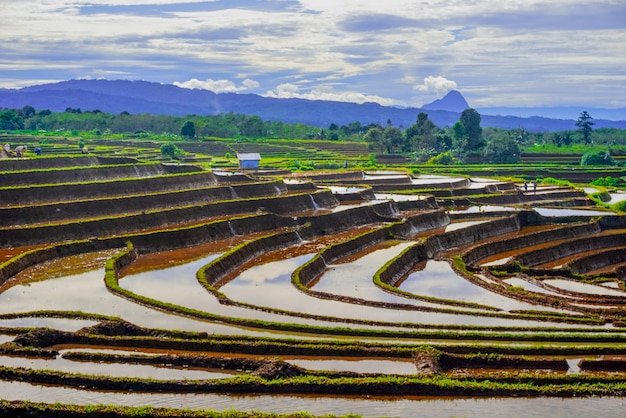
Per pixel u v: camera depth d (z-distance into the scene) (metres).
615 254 113.94
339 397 47.78
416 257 101.50
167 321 61.75
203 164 174.12
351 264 94.00
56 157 131.25
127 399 46.38
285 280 81.56
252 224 109.62
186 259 89.00
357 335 60.09
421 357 53.78
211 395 47.38
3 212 96.75
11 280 74.81
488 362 54.69
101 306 65.62
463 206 147.75
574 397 49.16
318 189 145.12
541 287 87.69
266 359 52.34
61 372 48.69
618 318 70.25
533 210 136.25
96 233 96.19
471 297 79.75
